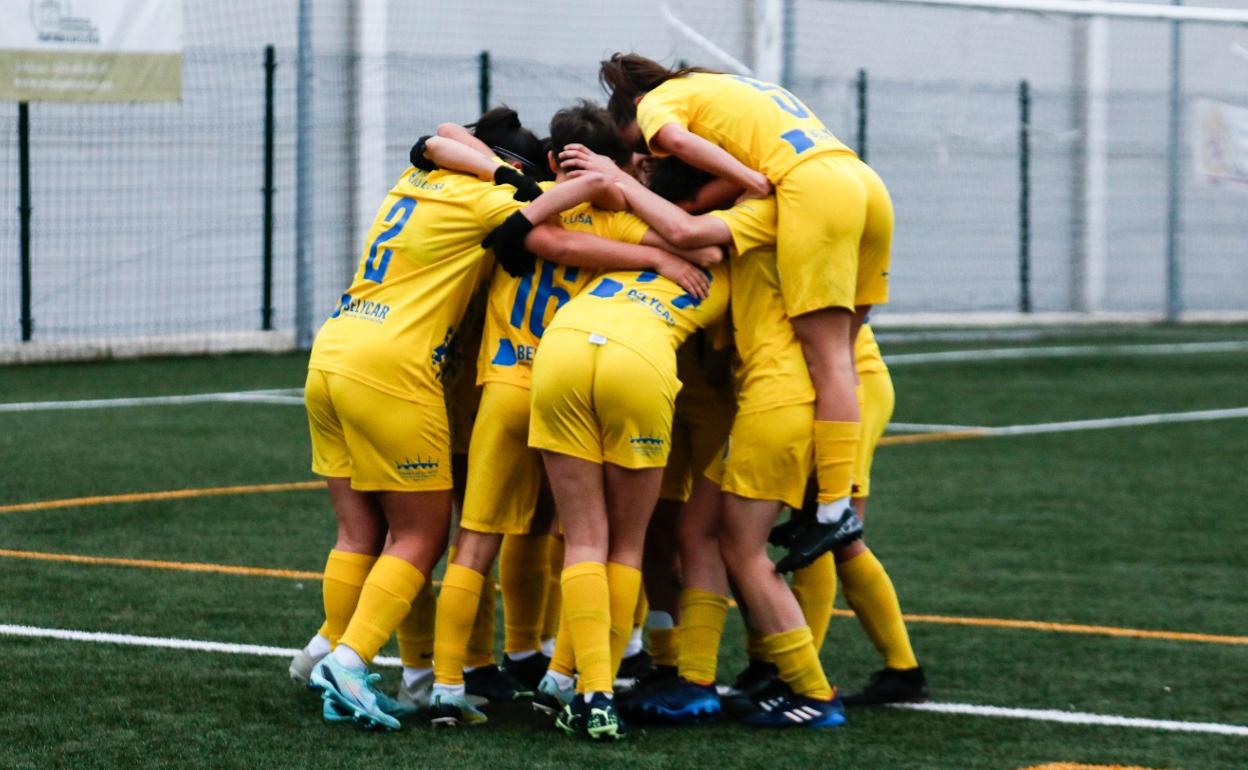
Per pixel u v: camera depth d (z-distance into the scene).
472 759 9.23
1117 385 32.97
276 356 36.22
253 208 38.47
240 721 9.98
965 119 48.06
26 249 34.34
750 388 10.20
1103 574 15.45
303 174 36.09
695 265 10.12
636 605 11.09
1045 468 22.22
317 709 10.30
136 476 20.34
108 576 14.52
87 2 32.44
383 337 10.08
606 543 9.98
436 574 14.98
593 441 9.84
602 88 12.62
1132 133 50.66
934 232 48.16
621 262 10.05
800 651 10.22
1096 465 22.52
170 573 14.70
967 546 16.78
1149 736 10.06
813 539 10.08
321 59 38.84
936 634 12.99
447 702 9.98
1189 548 16.75
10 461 21.36
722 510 10.28
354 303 10.38
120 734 9.66
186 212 37.47
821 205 10.09
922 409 28.94
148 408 27.25
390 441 10.05
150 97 33.31
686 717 10.16
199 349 36.88
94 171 36.03
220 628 12.59
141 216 36.78
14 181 34.62
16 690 10.64
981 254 48.94
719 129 10.62
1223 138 44.75
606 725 9.60
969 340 43.38
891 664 10.95
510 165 10.88
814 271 10.06
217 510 18.08
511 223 9.98
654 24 42.12
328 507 18.36
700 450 10.70
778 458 10.09
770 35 31.61
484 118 11.14
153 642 12.08
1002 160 48.78
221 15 37.69
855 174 10.31
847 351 10.27
